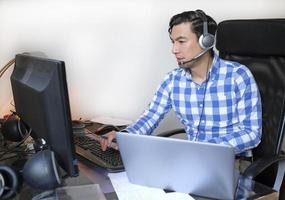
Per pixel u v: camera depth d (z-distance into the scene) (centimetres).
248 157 145
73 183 110
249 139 132
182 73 157
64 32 178
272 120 152
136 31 189
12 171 101
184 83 156
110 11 182
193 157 95
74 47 181
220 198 100
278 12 204
